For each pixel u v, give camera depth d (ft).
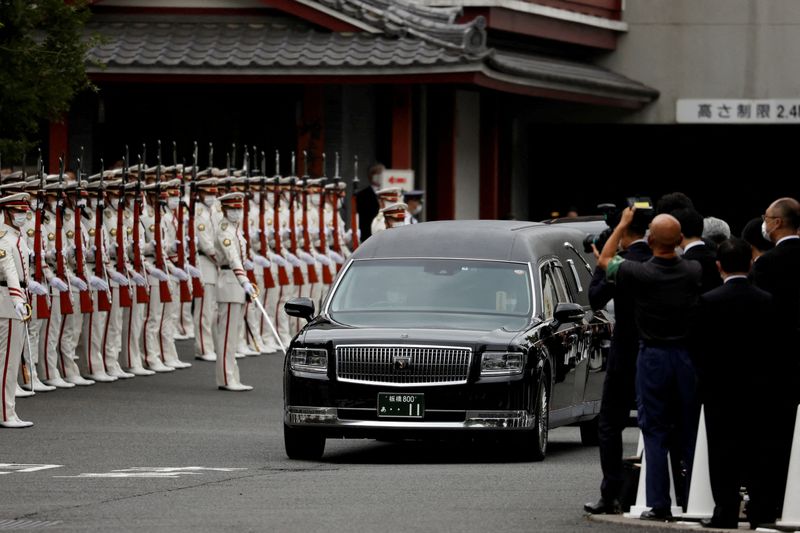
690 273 86.89
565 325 121.70
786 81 298.15
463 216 275.59
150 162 240.32
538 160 307.78
